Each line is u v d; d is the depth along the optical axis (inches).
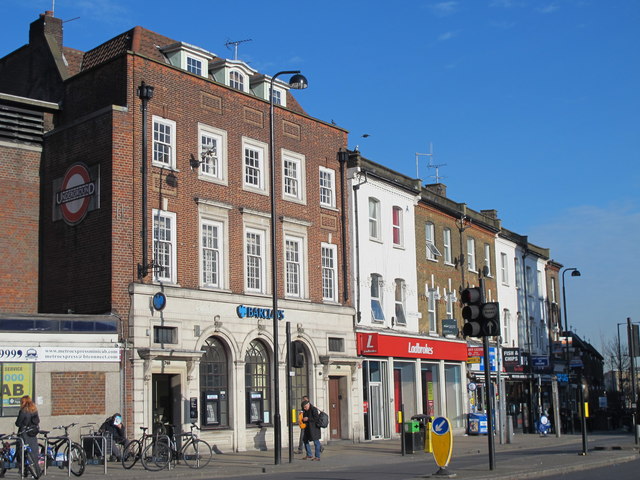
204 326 1011.9
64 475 701.3
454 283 1610.5
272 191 880.3
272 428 1100.5
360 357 1255.5
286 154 1190.9
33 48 1128.2
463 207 1689.2
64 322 881.5
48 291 993.5
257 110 1152.2
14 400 844.0
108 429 820.6
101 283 932.0
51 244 1001.5
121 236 935.0
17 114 1016.2
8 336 848.3
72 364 880.3
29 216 1010.7
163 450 767.7
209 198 1051.3
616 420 2397.9
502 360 1600.6
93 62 1119.0
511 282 1946.4
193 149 1041.5
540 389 1975.9
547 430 1599.4
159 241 979.3
